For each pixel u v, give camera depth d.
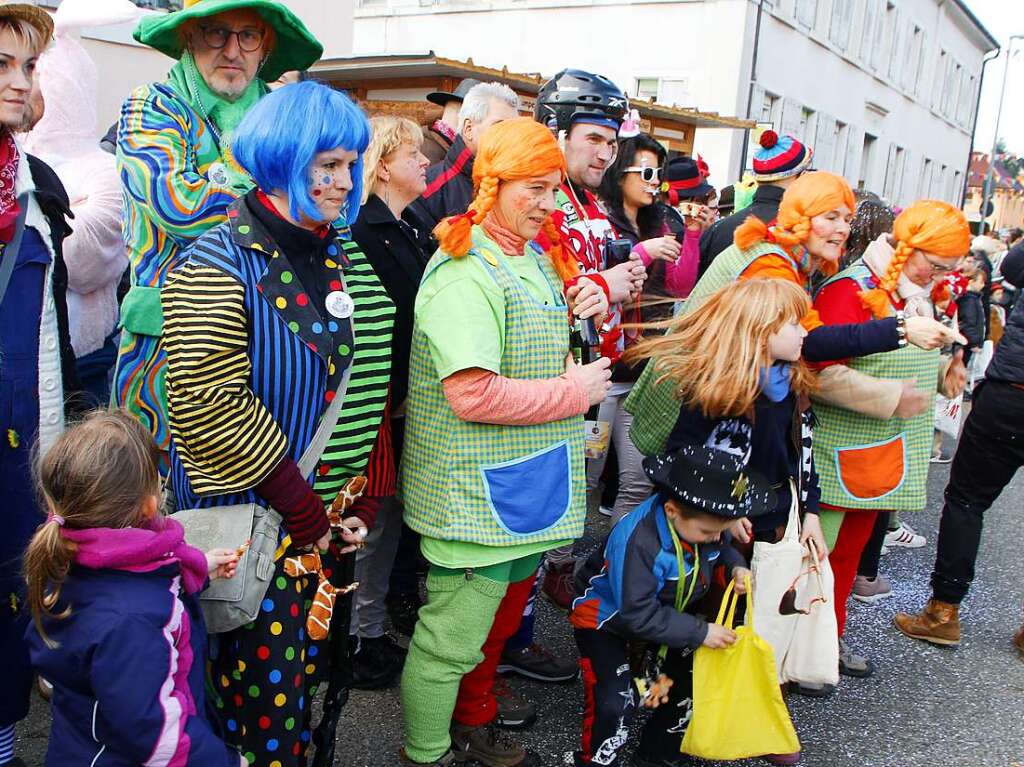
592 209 2.89
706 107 10.90
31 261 1.99
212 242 1.65
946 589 3.36
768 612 2.48
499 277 2.02
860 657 3.16
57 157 2.82
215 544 1.65
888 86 17.12
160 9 5.30
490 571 2.11
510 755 2.34
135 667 1.43
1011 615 3.73
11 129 1.91
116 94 5.11
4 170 1.91
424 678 2.15
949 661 3.30
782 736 2.24
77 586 1.47
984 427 3.17
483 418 1.97
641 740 2.46
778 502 2.51
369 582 2.65
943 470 5.97
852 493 2.78
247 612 1.67
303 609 1.80
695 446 2.26
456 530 2.04
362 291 1.86
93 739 1.49
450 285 1.99
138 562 1.47
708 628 2.19
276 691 1.75
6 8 1.77
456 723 2.36
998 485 3.27
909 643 3.43
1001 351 3.19
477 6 12.22
